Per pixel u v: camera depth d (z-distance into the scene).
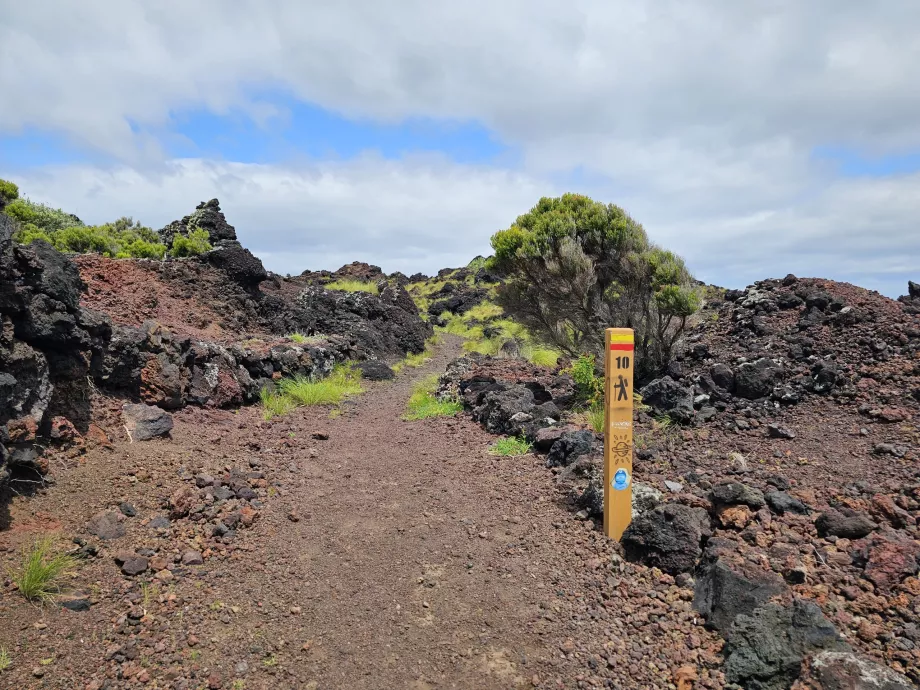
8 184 19.17
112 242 18.00
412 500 5.83
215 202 19.53
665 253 9.16
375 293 25.08
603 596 4.13
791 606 3.55
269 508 5.47
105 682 3.10
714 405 7.36
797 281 11.03
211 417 8.08
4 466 4.43
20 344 5.12
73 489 4.98
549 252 9.75
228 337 12.27
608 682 3.32
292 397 10.30
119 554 4.24
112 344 6.92
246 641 3.57
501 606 4.04
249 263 16.25
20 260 5.58
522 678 3.37
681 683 3.26
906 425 6.09
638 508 5.01
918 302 9.70
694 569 4.30
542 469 6.47
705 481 5.39
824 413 6.75
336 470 6.74
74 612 3.59
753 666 3.20
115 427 6.37
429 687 3.30
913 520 4.40
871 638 3.40
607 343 4.72
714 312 11.23
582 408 8.16
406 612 3.98
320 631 3.74
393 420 9.61
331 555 4.70
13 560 3.89
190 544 4.60
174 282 14.31
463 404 9.88
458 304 36.06
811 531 4.49
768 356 8.30
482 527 5.20
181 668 3.27
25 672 3.07
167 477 5.65
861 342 8.07
